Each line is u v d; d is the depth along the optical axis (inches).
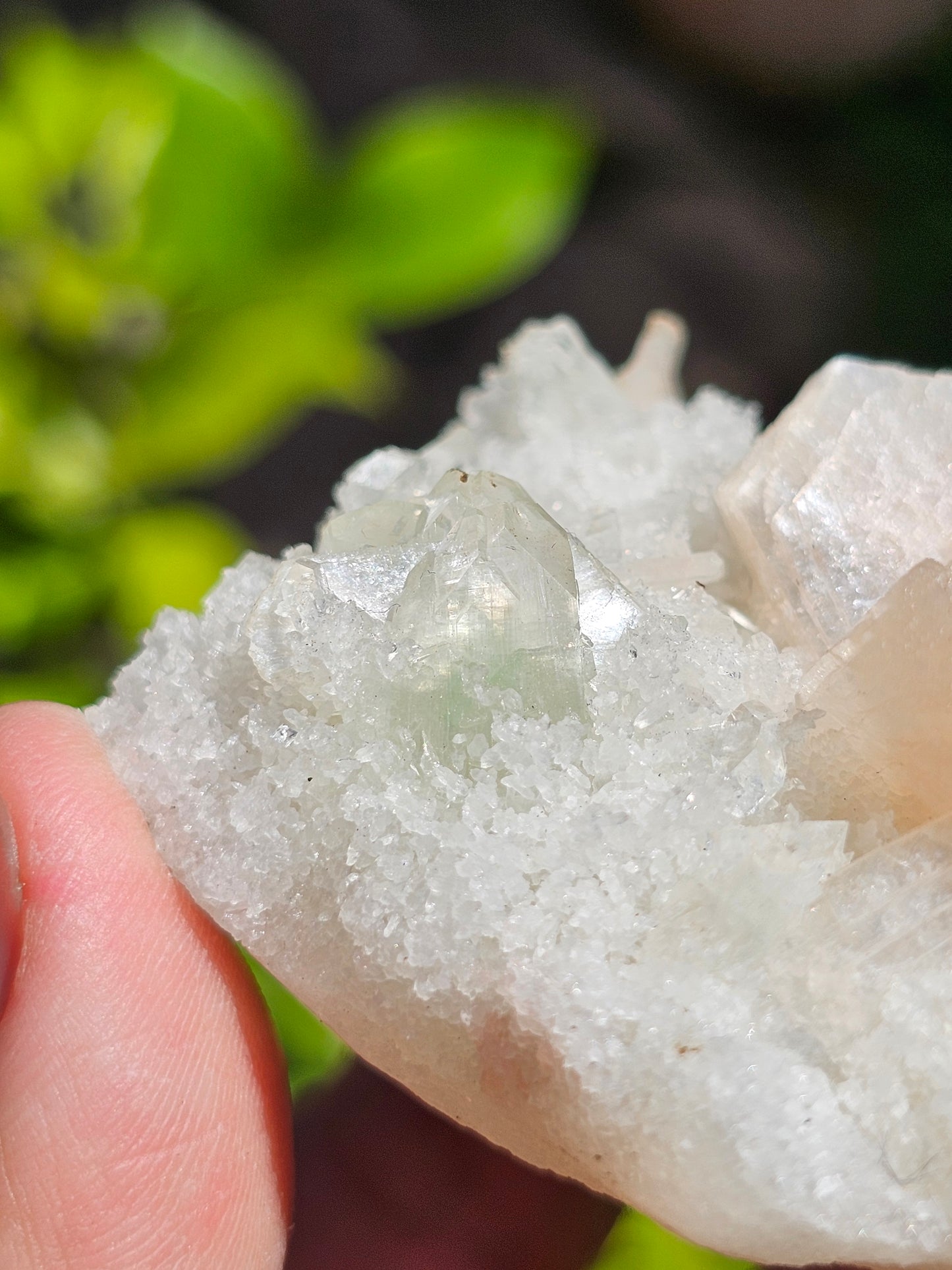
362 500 5.2
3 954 4.6
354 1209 6.0
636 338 16.7
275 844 4.6
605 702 4.5
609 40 18.1
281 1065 4.9
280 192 7.1
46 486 7.3
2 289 7.3
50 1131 4.5
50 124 7.2
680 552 5.1
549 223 7.2
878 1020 4.4
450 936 4.4
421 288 7.3
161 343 7.5
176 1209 4.6
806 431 5.1
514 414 5.7
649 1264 6.1
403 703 4.5
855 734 4.6
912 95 17.3
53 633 7.6
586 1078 4.3
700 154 17.8
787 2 16.4
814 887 4.4
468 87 17.6
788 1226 4.2
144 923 4.7
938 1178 4.3
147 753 4.8
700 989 4.3
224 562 7.9
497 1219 6.0
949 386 5.1
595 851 4.4
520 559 4.5
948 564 4.7
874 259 17.5
